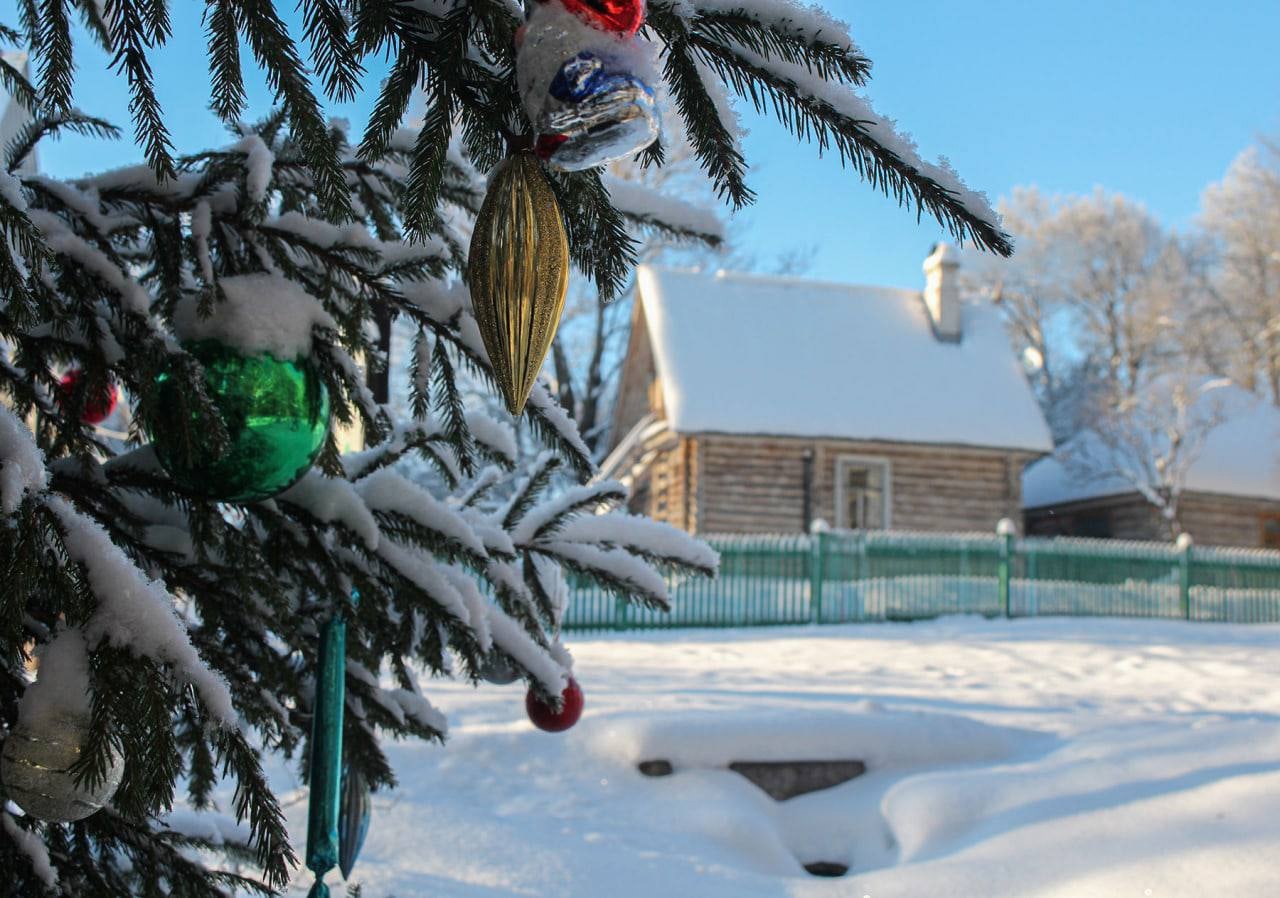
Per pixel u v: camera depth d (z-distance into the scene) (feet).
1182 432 68.80
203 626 5.88
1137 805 13.24
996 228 3.55
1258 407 75.31
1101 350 117.19
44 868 5.24
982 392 61.57
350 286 6.37
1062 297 118.21
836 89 3.56
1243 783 13.15
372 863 12.23
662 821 14.89
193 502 5.43
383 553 5.82
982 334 65.87
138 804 3.65
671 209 6.42
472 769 16.31
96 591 3.71
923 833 14.37
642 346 68.23
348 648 6.26
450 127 3.76
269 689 6.13
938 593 49.06
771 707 20.62
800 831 15.76
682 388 57.11
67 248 5.05
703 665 29.63
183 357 4.73
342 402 5.75
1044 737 18.99
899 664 31.32
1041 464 86.17
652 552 7.32
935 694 24.27
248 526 5.96
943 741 17.61
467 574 6.49
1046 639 40.01
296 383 4.98
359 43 3.65
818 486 57.06
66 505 3.84
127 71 4.00
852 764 17.13
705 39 3.57
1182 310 111.96
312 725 5.90
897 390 60.34
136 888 6.46
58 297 5.19
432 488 36.40
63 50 4.17
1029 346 122.31
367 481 6.13
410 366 6.13
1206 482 68.90
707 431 55.31
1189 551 53.01
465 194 6.62
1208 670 30.63
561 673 6.89
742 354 59.82
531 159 3.27
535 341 3.22
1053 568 51.49
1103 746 16.43
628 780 16.28
